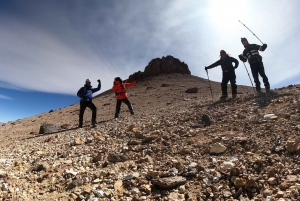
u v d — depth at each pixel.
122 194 4.01
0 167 5.72
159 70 63.22
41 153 7.17
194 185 4.00
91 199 3.86
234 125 6.54
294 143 4.36
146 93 35.28
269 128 5.62
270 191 3.44
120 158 5.68
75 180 4.64
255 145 4.93
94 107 12.63
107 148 6.80
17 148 8.51
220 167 4.32
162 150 5.90
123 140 7.49
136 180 4.40
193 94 27.64
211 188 3.82
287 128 5.32
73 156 6.54
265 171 3.95
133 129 8.27
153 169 4.84
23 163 6.21
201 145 5.62
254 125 6.12
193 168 4.52
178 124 8.05
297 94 8.14
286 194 3.23
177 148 5.80
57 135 10.50
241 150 4.89
